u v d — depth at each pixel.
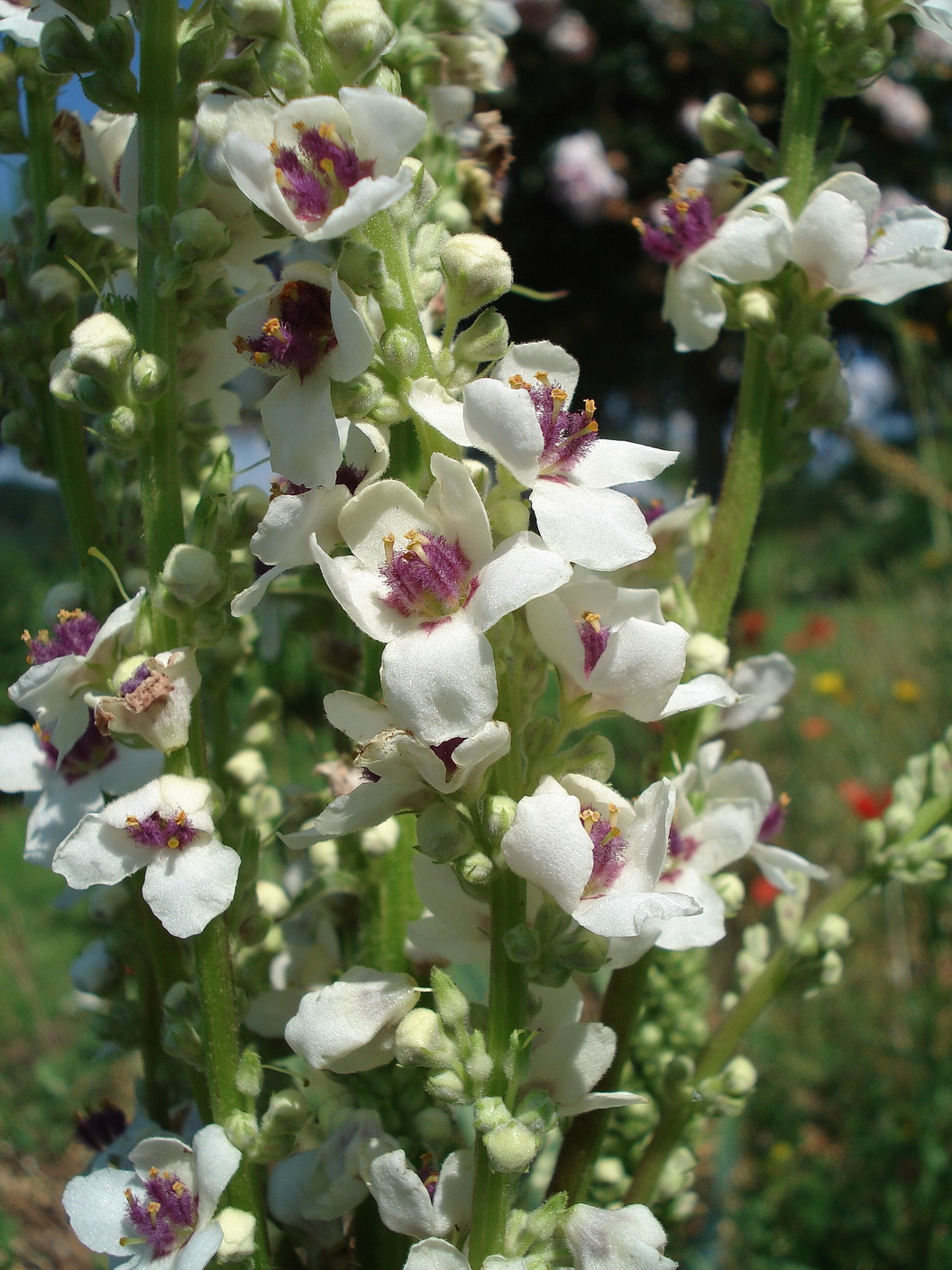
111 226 0.16
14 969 0.43
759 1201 0.40
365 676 0.18
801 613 0.99
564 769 0.14
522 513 0.14
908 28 0.82
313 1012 0.14
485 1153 0.14
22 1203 0.28
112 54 0.15
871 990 0.48
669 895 0.13
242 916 0.16
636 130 0.99
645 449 0.14
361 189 0.12
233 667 0.20
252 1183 0.15
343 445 0.15
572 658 0.14
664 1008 0.22
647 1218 0.14
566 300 1.05
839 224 0.17
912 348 0.49
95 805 0.17
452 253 0.14
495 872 0.14
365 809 0.14
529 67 0.97
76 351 0.15
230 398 0.18
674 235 0.18
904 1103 0.40
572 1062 0.15
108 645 0.16
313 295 0.14
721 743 0.18
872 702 0.66
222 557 0.15
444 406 0.13
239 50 0.17
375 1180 0.14
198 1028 0.16
